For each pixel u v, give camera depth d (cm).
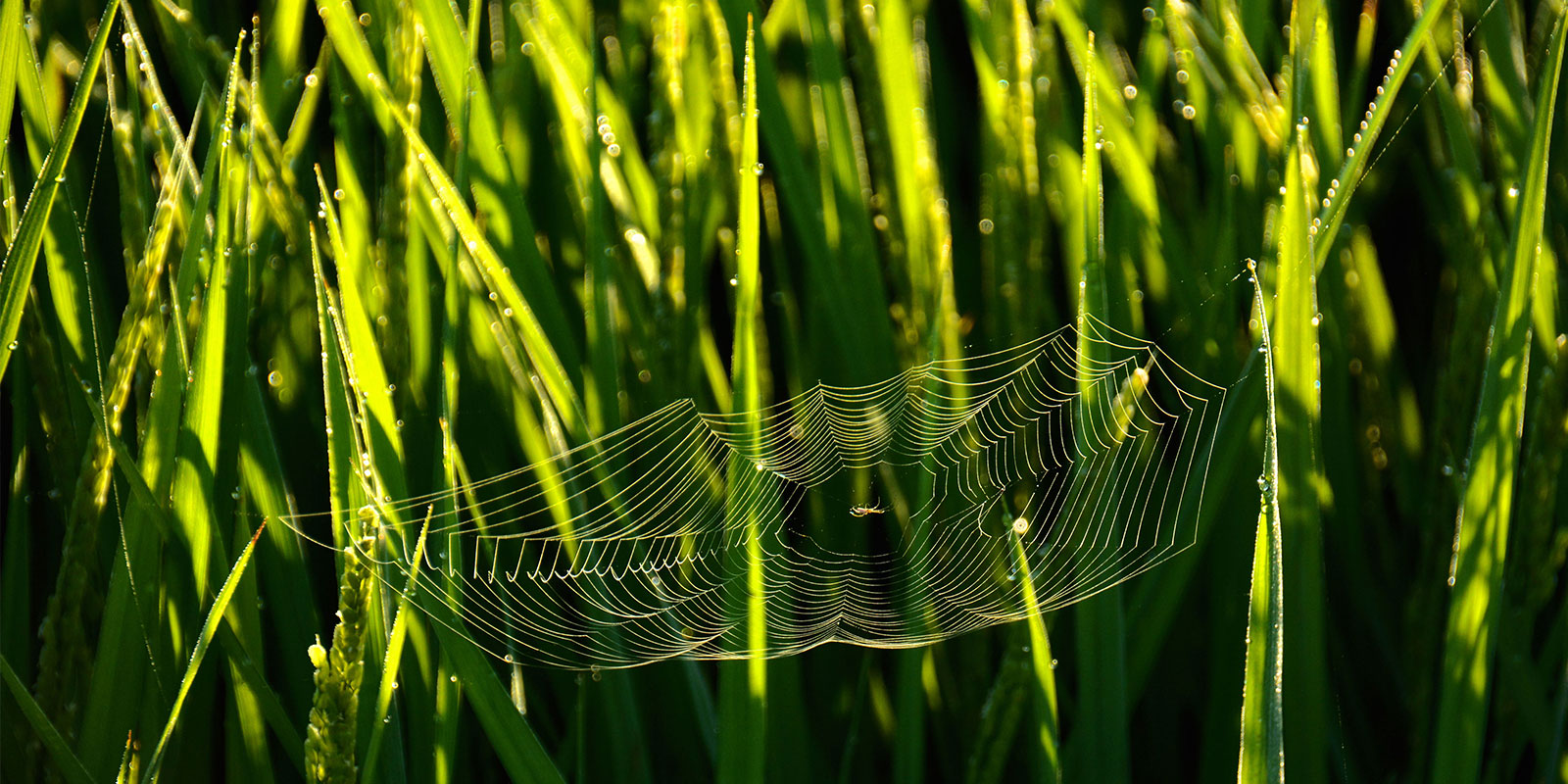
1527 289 142
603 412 148
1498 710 148
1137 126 156
